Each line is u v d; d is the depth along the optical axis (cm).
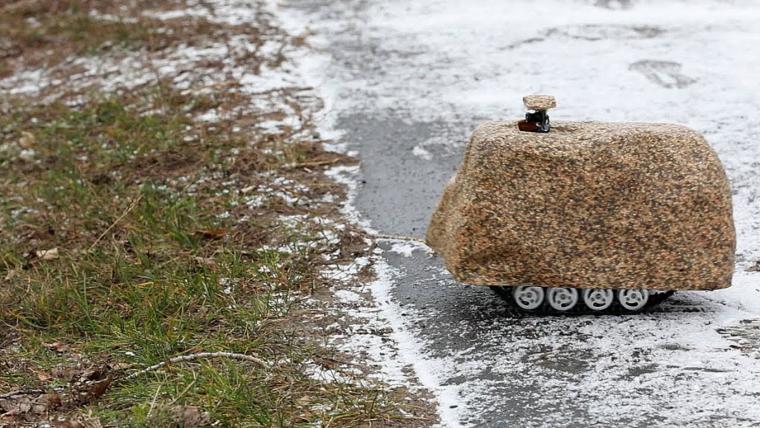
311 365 1708
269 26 3634
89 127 2947
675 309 1808
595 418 1491
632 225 1722
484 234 1738
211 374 1638
